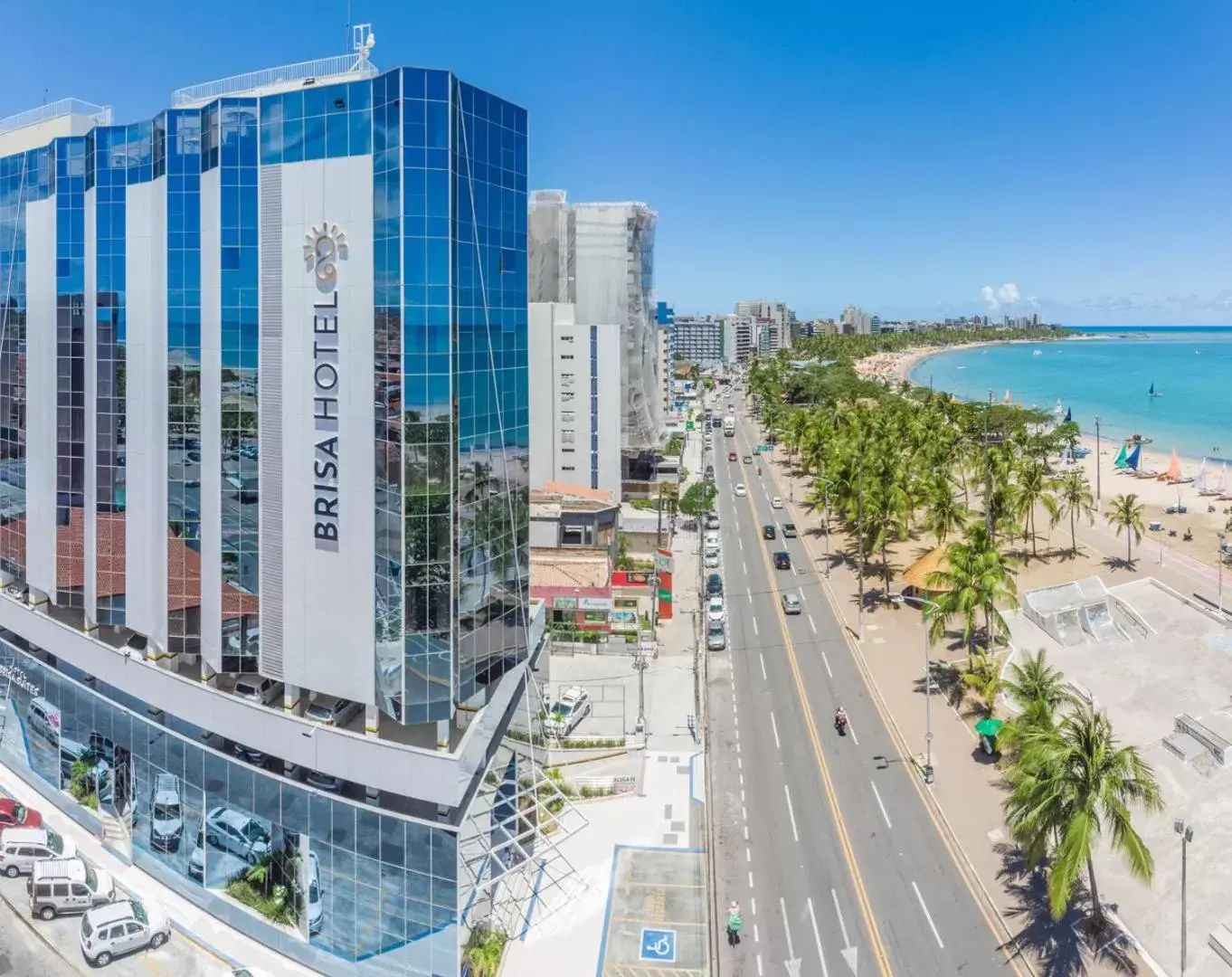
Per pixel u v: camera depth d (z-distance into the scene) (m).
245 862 47.69
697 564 116.69
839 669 81.38
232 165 44.44
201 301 46.50
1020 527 123.12
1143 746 62.81
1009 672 76.19
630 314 127.19
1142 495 161.75
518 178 47.78
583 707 71.06
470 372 43.72
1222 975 41.97
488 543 45.69
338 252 42.28
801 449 179.75
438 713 42.28
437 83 40.62
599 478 118.44
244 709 46.00
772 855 53.28
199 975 43.44
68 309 53.78
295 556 44.84
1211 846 51.34
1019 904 48.19
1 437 62.00
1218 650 80.06
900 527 121.00
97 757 56.03
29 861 51.84
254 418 45.53
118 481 52.03
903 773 62.62
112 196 50.69
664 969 43.78
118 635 56.94
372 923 42.91
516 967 44.03
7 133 60.22
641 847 54.09
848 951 45.00
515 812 52.09
